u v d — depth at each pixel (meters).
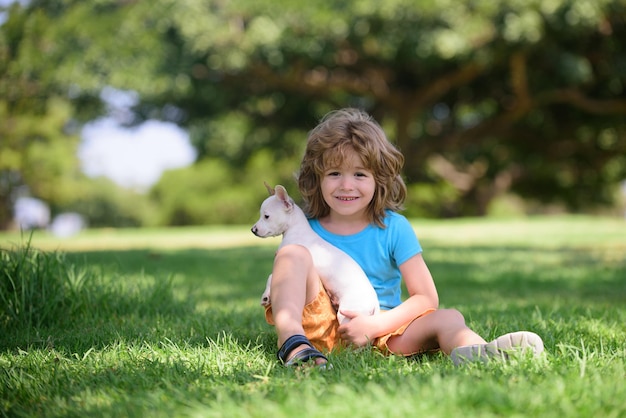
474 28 18.70
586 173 28.84
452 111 25.61
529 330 3.58
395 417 1.93
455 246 12.39
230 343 3.20
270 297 3.01
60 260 4.46
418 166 25.66
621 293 6.22
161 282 4.85
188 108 24.36
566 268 8.49
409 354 3.05
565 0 18.19
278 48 19.53
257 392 2.20
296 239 3.15
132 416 2.08
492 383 2.16
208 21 19.33
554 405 2.03
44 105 19.47
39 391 2.47
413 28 18.95
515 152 27.44
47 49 17.59
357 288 3.08
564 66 19.86
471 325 3.76
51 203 33.09
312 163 3.28
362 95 23.69
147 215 48.97
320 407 2.01
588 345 3.08
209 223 39.44
